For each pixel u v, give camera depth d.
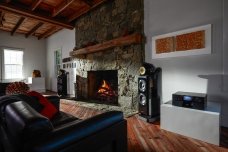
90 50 4.30
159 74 3.06
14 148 0.88
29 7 4.32
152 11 3.15
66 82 5.71
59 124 1.63
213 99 2.42
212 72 2.42
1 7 3.95
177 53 2.79
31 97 1.78
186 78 2.70
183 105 2.24
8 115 1.03
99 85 4.61
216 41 2.36
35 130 0.82
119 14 3.77
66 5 3.99
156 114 2.88
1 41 6.50
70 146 0.88
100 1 3.84
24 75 7.11
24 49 7.10
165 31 2.96
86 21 4.87
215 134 1.90
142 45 3.32
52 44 7.17
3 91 3.21
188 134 2.13
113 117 1.22
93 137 1.02
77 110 3.65
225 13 2.27
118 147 1.25
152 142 2.01
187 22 2.66
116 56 3.85
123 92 3.71
